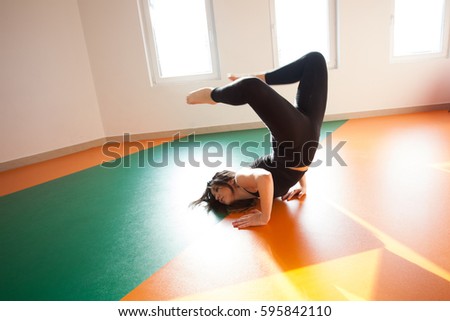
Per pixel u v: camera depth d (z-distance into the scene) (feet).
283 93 13.38
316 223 4.80
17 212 6.54
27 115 11.32
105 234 5.17
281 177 5.08
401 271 3.53
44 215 6.24
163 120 13.65
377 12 12.64
